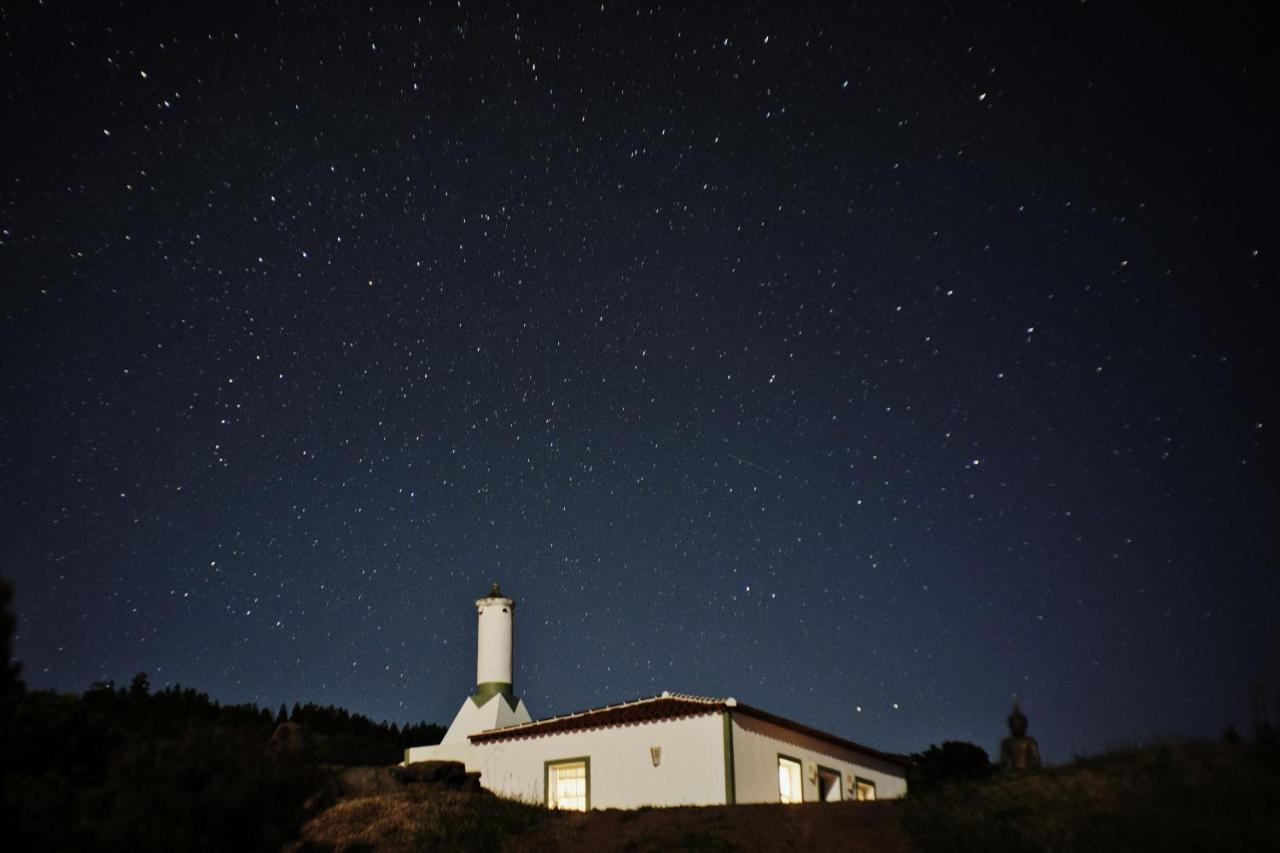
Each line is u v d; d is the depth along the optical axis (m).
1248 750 16.38
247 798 13.82
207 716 35.12
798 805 18.84
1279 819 13.43
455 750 27.69
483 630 32.53
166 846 12.72
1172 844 13.09
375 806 18.17
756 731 24.41
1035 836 14.30
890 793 30.23
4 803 11.43
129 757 14.26
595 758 24.72
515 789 25.50
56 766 14.02
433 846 16.34
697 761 23.33
